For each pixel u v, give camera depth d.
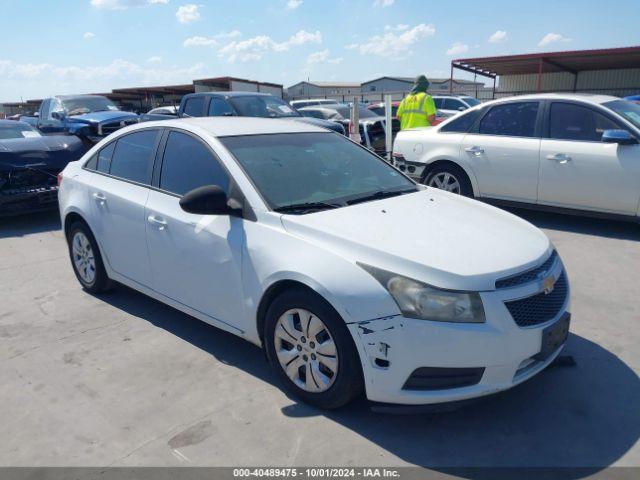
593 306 4.41
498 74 33.53
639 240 6.18
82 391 3.37
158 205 3.91
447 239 3.03
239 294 3.37
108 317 4.47
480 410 3.07
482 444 2.79
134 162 4.32
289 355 3.13
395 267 2.76
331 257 2.91
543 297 2.91
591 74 31.27
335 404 2.98
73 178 4.86
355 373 2.85
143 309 4.62
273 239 3.17
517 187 6.91
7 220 8.44
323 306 2.88
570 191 6.50
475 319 2.66
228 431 2.93
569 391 3.23
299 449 2.77
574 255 5.72
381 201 3.63
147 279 4.15
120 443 2.86
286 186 3.54
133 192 4.17
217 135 3.80
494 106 7.15
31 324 4.39
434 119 9.23
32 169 7.68
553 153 6.52
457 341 2.64
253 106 11.02
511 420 2.97
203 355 3.78
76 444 2.87
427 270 2.72
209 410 3.12
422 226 3.19
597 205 6.37
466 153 7.25
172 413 3.11
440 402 2.71
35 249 6.67
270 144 3.90
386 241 2.93
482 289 2.69
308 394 3.08
